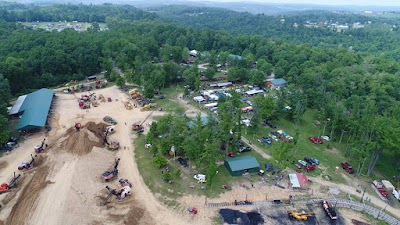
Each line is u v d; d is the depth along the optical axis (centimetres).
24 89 15938
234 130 10612
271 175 9562
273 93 16962
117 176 9131
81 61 19100
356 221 7925
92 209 7706
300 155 10981
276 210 8094
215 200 8319
